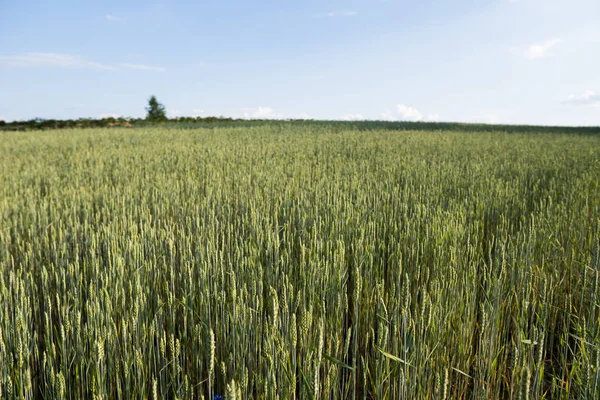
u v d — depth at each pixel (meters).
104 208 5.14
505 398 2.36
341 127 25.61
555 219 4.06
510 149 11.94
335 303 2.48
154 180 7.26
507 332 2.59
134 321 2.02
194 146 12.98
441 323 2.31
